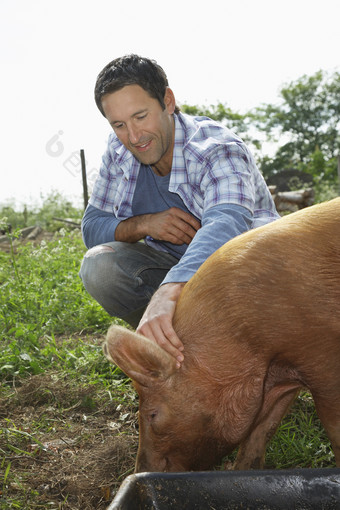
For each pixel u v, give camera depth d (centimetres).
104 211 374
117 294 359
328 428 229
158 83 273
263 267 222
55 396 338
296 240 225
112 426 307
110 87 267
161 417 226
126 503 171
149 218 331
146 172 332
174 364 218
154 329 228
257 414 234
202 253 250
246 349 224
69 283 602
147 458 230
